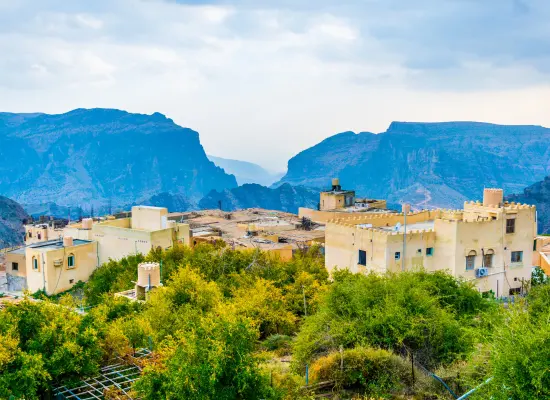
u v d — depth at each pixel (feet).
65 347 63.52
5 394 57.41
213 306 105.50
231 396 54.13
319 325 85.15
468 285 108.88
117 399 60.59
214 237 236.84
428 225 162.09
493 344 60.44
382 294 87.30
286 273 147.13
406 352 79.30
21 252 197.67
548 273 171.94
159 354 65.10
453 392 68.54
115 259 196.03
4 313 68.69
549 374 53.62
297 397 64.90
